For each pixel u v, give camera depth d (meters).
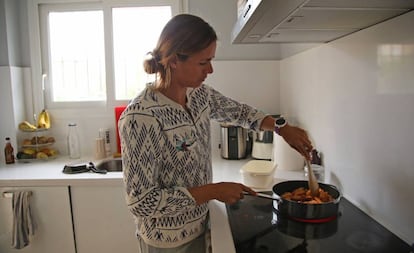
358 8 0.78
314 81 1.56
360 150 1.14
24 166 2.03
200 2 2.19
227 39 2.21
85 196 1.76
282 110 2.20
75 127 2.28
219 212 1.13
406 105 0.88
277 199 1.11
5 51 2.14
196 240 1.05
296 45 1.83
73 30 2.33
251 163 1.57
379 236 0.94
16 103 2.21
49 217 1.78
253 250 0.88
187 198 0.88
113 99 2.32
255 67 2.22
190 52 0.86
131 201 0.85
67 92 2.38
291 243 0.91
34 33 2.27
